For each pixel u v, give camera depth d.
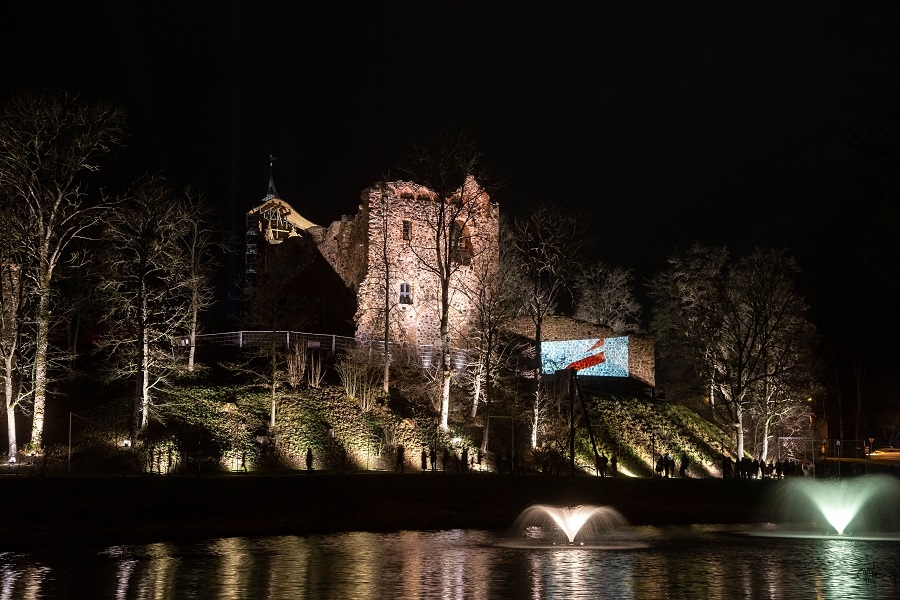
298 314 66.00
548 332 75.69
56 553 24.92
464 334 66.62
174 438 44.34
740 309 68.12
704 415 75.69
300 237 74.75
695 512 38.78
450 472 45.16
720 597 18.39
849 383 74.38
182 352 56.28
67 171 44.91
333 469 46.00
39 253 43.97
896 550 27.27
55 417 49.09
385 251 60.16
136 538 28.02
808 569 22.72
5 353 42.25
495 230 70.62
